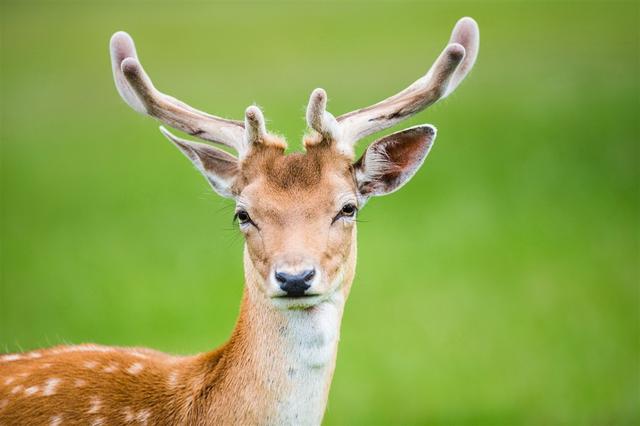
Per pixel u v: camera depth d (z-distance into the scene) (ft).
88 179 73.51
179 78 105.09
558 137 77.25
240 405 23.56
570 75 98.27
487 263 54.85
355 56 113.39
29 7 171.53
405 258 55.67
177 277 54.24
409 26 132.87
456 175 69.10
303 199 23.27
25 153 82.07
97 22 150.92
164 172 74.64
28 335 47.11
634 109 83.87
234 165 24.53
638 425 38.96
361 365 44.37
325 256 22.95
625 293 50.57
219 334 46.96
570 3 144.66
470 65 26.25
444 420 39.81
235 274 54.34
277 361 23.27
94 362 24.97
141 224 62.95
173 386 24.34
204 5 169.17
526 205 63.05
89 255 57.77
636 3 141.49
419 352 45.39
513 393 41.81
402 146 24.68
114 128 90.07
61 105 99.35
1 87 107.65
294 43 124.98
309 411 23.38
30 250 59.06
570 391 41.96
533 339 46.29
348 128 24.61
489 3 150.10
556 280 52.26
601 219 60.80
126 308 50.37
